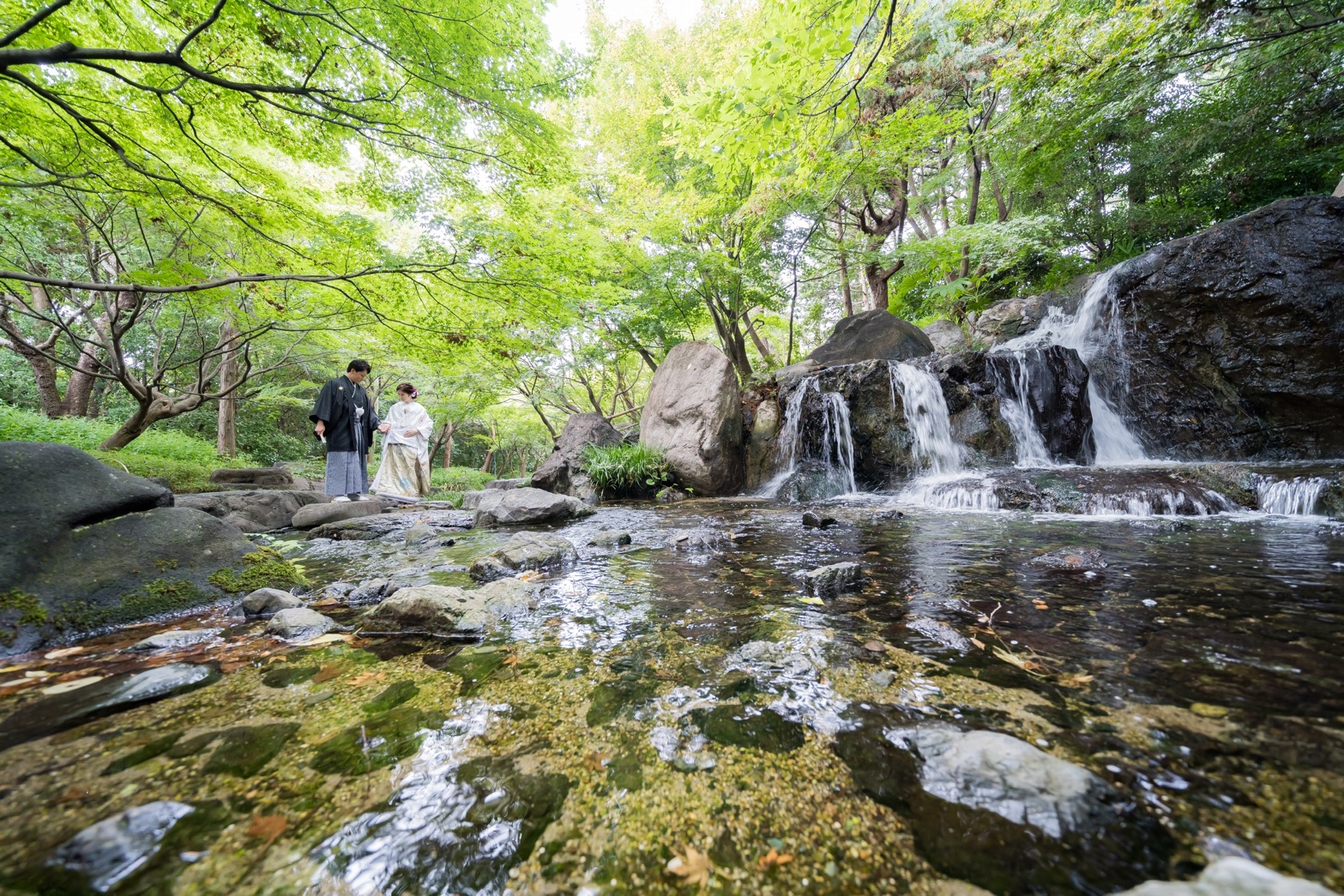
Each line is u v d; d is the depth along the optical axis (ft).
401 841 3.02
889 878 2.67
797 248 39.32
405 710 4.73
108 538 8.35
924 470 25.79
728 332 44.93
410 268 17.48
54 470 8.41
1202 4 21.49
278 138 15.31
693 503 24.80
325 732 4.33
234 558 9.59
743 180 33.53
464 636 6.83
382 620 7.21
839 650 5.83
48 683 5.52
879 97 34.81
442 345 22.00
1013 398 26.48
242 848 2.95
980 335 38.14
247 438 55.57
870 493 24.59
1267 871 2.34
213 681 5.48
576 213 28.27
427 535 16.71
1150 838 2.79
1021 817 2.97
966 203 58.34
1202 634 5.78
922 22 30.37
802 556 11.45
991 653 5.59
